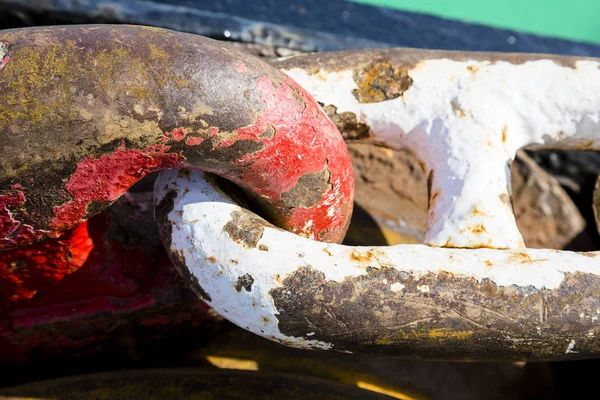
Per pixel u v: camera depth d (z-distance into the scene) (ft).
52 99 1.69
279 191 1.90
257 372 2.13
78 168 1.74
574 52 4.14
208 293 1.87
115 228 2.18
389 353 1.86
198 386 2.06
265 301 1.81
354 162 2.79
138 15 2.89
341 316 1.81
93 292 2.17
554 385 2.49
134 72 1.72
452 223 2.01
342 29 3.60
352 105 2.23
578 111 2.16
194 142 1.77
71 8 2.82
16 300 2.13
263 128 1.80
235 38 2.96
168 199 1.96
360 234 2.64
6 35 1.74
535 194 2.78
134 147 1.75
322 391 2.07
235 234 1.86
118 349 2.29
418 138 2.22
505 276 1.83
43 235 1.83
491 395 2.41
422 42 3.74
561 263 1.87
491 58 2.23
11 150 1.69
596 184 2.65
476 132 2.12
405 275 1.82
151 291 2.21
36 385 2.06
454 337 1.82
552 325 1.82
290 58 2.28
